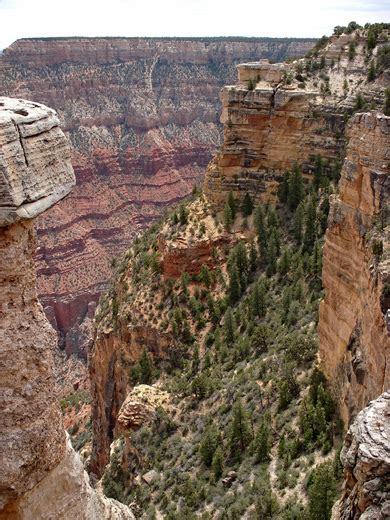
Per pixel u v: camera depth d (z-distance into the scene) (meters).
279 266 64.44
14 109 15.44
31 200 15.28
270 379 44.56
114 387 72.38
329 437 34.38
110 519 21.61
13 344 16.02
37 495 17.50
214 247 71.94
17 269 15.75
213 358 58.66
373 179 32.09
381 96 72.00
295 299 57.56
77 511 18.72
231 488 36.31
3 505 16.83
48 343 17.00
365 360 30.23
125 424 51.62
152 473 43.59
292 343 45.72
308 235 65.62
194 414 48.53
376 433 17.38
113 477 50.16
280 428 38.38
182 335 64.44
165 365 64.56
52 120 16.08
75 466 18.81
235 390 47.16
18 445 16.50
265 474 34.94
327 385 37.81
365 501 16.81
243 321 60.34
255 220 72.44
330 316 37.34
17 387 16.30
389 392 18.78
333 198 36.81
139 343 68.06
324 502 27.16
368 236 31.97
